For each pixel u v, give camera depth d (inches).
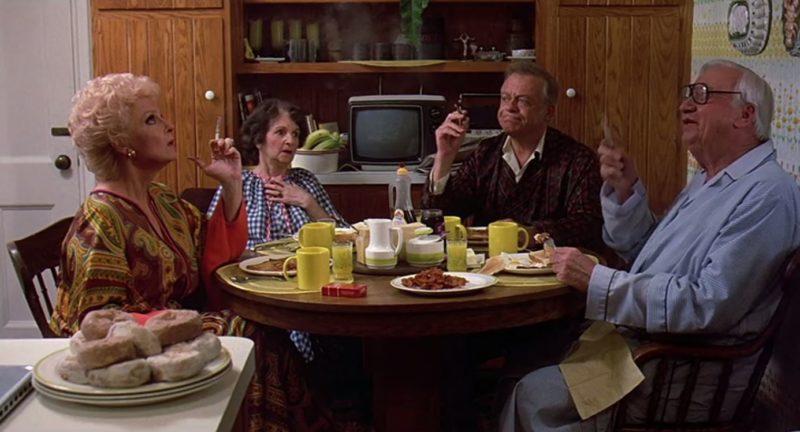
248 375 59.1
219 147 106.2
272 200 130.2
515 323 90.1
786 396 102.8
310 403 104.6
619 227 107.1
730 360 87.8
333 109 180.4
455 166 157.6
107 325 55.6
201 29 159.3
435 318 87.1
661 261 94.2
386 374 100.6
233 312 97.8
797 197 89.6
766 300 90.2
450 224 110.5
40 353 61.0
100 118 90.6
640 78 160.9
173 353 54.5
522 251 109.6
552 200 124.0
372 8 177.2
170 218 100.0
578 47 160.1
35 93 166.1
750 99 91.4
